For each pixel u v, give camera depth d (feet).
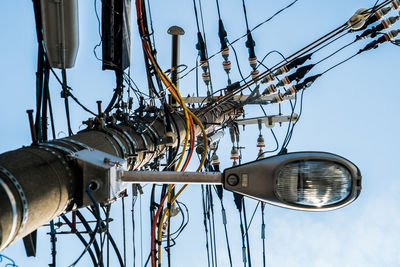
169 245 22.74
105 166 11.84
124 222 22.80
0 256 12.41
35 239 19.01
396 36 25.09
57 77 19.38
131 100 24.64
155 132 21.54
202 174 12.25
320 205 11.40
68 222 21.34
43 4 18.04
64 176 11.60
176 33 28.81
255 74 32.09
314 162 11.36
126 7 26.32
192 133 23.00
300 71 26.81
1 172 9.77
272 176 11.48
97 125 16.65
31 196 10.09
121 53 25.49
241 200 32.45
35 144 12.30
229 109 32.76
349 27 23.61
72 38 18.76
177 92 22.15
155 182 12.58
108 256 20.66
